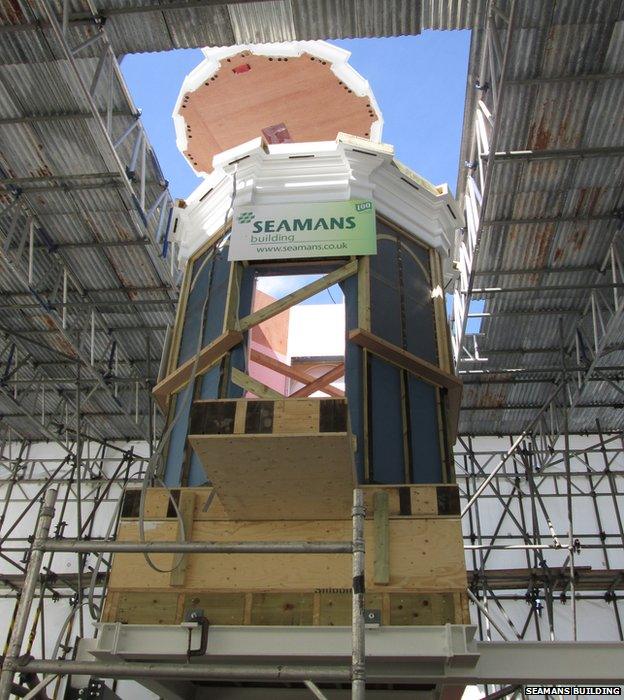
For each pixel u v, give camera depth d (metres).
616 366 21.44
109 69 14.42
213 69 20.67
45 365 23.53
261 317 11.20
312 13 13.75
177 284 19.67
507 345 21.05
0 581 23.16
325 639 8.26
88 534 24.11
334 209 12.26
